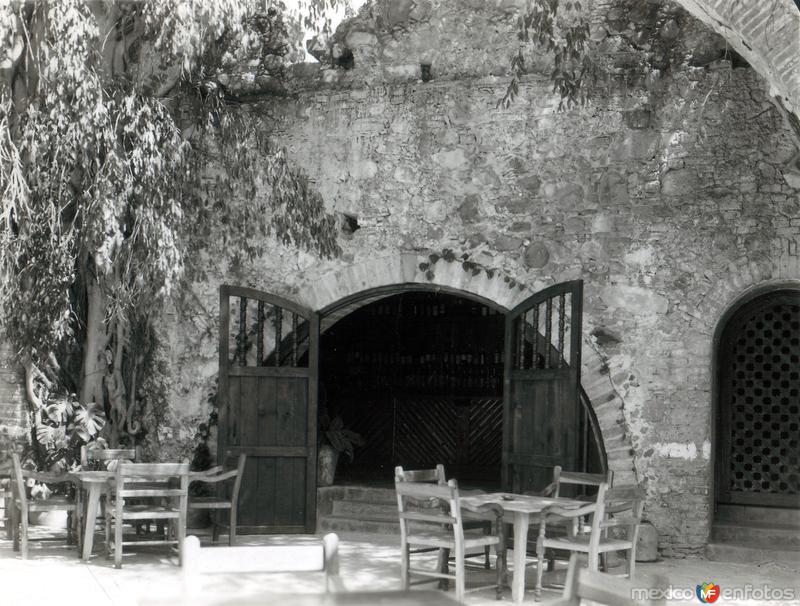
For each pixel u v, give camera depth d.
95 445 11.15
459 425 14.46
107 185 10.09
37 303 10.52
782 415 10.77
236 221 11.80
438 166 11.38
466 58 11.32
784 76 8.12
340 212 11.67
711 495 10.42
